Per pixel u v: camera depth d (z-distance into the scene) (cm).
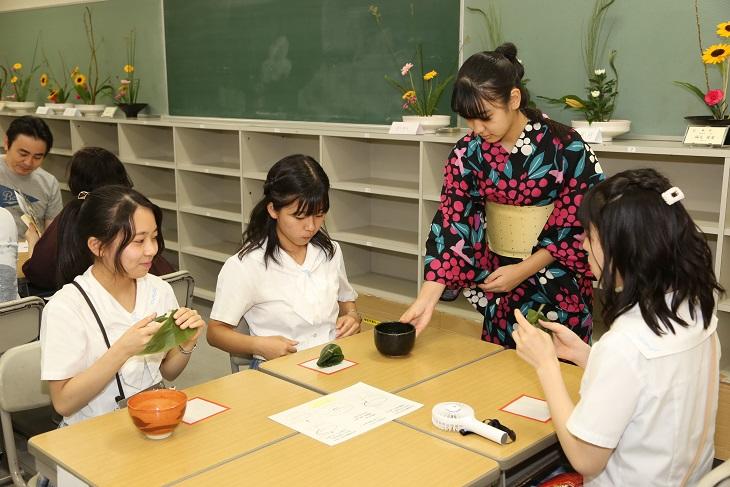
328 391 166
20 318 226
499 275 213
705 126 258
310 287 220
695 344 130
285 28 441
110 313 177
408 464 131
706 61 262
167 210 561
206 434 143
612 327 132
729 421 246
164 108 547
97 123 573
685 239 125
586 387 130
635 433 130
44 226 396
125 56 572
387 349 187
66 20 623
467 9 351
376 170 415
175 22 519
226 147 506
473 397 163
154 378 187
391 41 385
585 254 215
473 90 187
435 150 345
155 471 128
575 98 298
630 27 301
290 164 205
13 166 364
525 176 210
